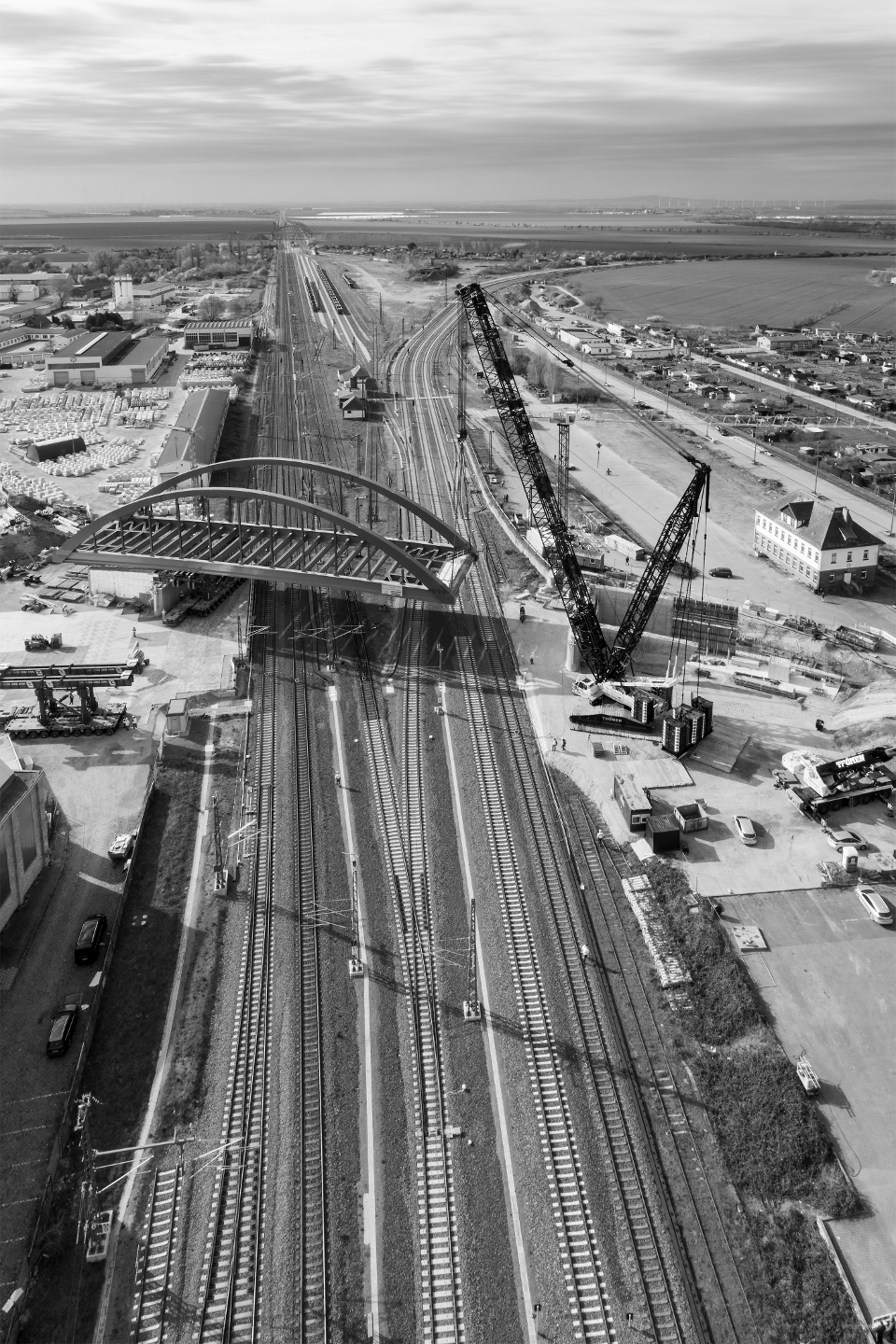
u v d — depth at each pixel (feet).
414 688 378.53
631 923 261.65
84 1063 218.79
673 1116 208.85
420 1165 198.59
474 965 244.83
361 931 257.75
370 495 593.83
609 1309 174.19
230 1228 187.93
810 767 309.42
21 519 516.32
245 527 440.86
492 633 423.64
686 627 423.64
